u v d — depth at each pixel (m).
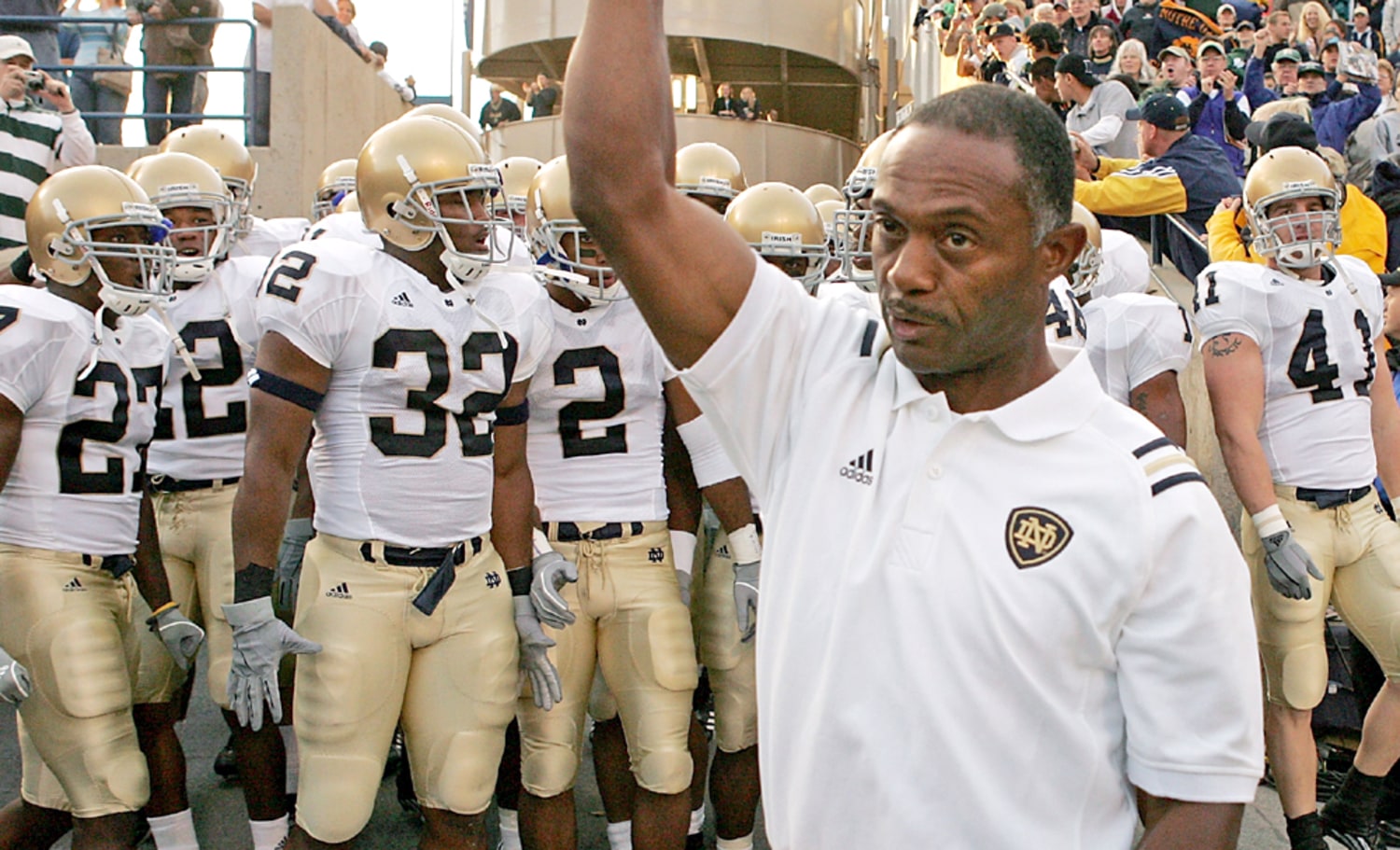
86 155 5.45
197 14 6.82
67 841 3.38
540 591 2.82
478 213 2.66
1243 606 1.19
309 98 7.03
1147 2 8.82
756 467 1.35
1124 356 3.49
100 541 2.94
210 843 3.45
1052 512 1.18
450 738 2.59
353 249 2.60
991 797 1.16
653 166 1.20
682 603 3.05
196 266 3.48
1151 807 1.21
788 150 11.59
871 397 1.28
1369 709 3.48
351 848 2.55
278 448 2.49
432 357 2.59
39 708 2.79
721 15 11.48
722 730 3.20
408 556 2.58
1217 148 5.75
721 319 1.29
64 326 2.86
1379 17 9.84
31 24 6.79
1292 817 3.31
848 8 12.66
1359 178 6.39
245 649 2.46
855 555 1.22
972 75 8.75
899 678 1.18
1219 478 4.80
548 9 11.55
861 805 1.19
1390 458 3.61
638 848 2.96
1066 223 1.21
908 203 1.17
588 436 3.01
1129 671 1.18
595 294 2.92
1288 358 3.33
